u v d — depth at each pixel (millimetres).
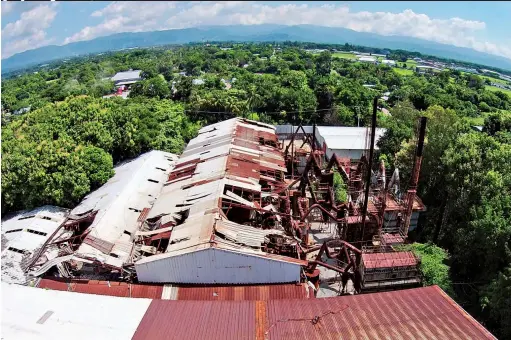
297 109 88688
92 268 33750
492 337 22203
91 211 41500
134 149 58750
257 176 42281
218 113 81500
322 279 36625
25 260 35156
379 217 38875
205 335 23422
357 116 83938
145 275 30562
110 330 24125
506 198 34094
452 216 41250
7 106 99375
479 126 65375
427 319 23938
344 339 22531
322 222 46781
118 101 72000
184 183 42469
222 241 30172
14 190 43531
